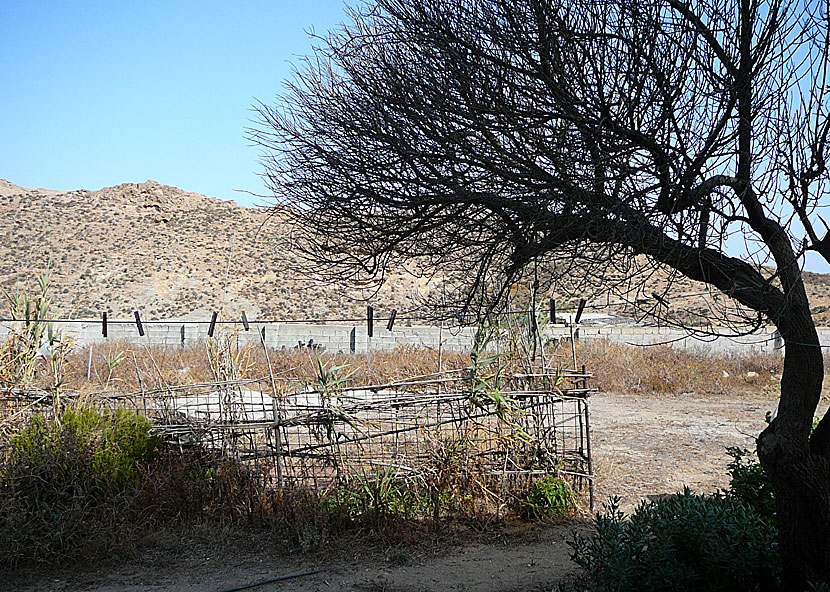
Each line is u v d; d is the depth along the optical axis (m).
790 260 3.81
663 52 3.75
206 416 7.67
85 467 6.54
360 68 4.62
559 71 3.77
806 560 4.20
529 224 3.99
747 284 3.90
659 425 13.23
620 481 8.77
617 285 3.77
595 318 26.48
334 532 6.48
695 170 3.67
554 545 6.40
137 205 66.12
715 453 10.63
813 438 4.24
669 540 4.39
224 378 9.11
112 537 6.21
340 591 5.46
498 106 3.84
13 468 6.22
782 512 4.29
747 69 3.66
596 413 14.70
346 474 7.09
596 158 3.63
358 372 14.05
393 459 7.08
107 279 53.12
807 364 4.07
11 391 7.08
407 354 18.66
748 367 19.80
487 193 4.05
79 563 6.01
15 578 5.73
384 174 4.43
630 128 3.73
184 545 6.41
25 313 7.46
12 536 5.82
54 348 7.52
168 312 49.56
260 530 6.70
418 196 4.26
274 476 7.13
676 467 9.64
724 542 4.41
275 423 7.04
